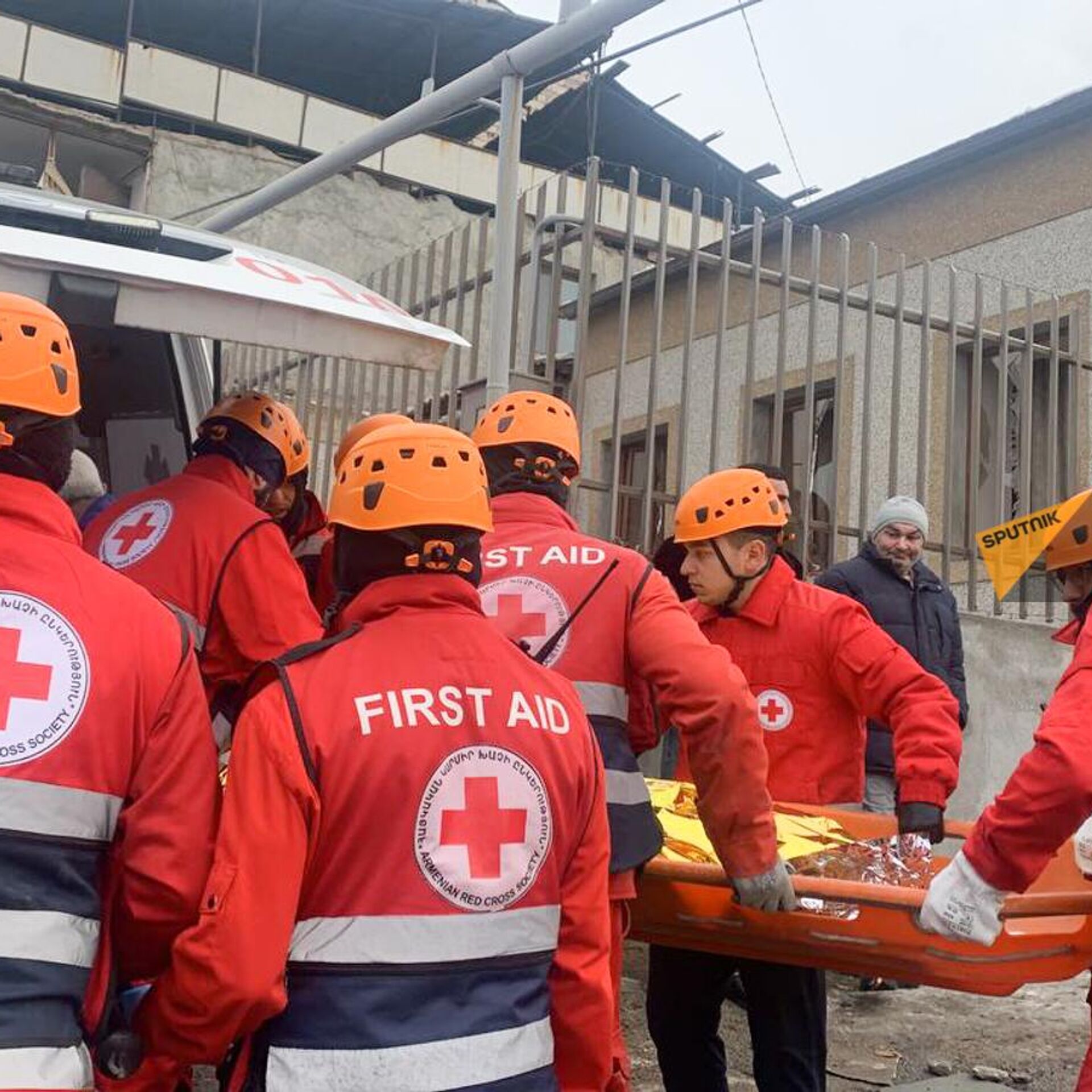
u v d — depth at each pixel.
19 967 1.48
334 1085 1.61
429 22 21.28
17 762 1.51
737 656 3.30
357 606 1.88
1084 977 5.16
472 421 5.16
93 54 18.89
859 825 3.03
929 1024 4.52
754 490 3.19
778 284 5.58
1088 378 8.47
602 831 1.91
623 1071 2.40
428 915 1.67
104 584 1.69
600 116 22.62
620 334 4.97
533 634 2.43
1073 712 2.17
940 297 9.34
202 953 1.61
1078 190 8.76
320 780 1.67
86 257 2.18
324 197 17.70
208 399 4.39
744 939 2.49
